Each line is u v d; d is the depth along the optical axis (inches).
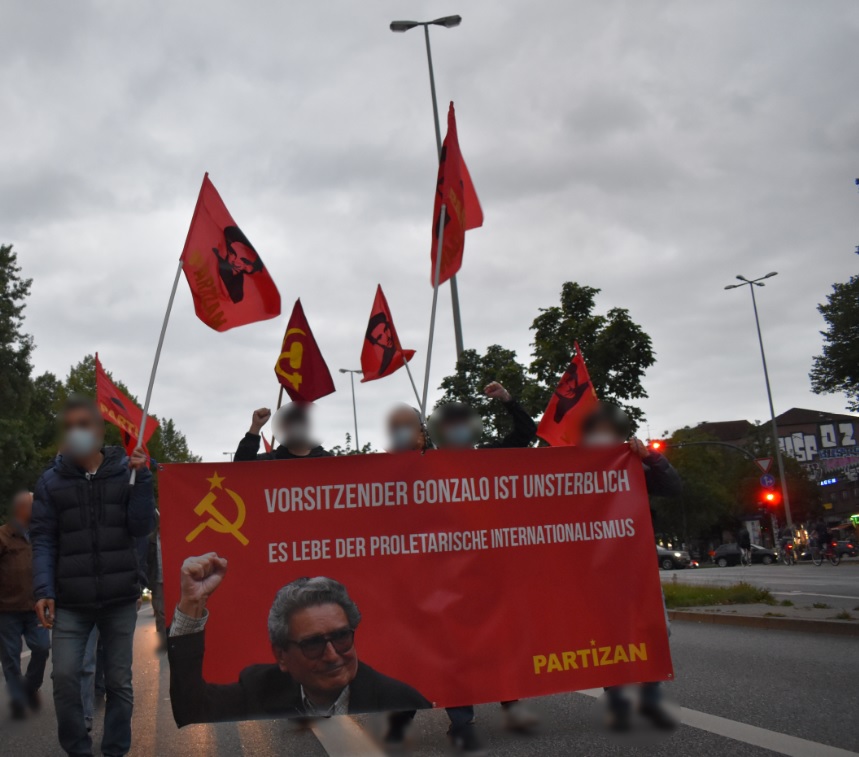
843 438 5255.9
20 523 323.6
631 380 624.7
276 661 208.7
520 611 225.6
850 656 333.4
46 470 212.2
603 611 231.5
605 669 229.1
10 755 242.1
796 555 1736.0
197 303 251.1
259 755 224.8
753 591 604.4
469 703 217.8
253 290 255.3
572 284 646.5
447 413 244.1
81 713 202.2
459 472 227.5
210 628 207.0
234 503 213.0
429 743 224.2
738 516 3221.0
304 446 249.1
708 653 363.6
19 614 319.3
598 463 238.4
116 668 206.2
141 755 231.3
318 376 269.0
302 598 212.1
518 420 270.4
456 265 270.4
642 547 237.3
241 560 211.2
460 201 274.1
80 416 208.8
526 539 229.6
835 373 1453.0
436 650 218.4
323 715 209.8
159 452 3038.9
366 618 216.1
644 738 212.5
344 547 217.3
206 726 272.7
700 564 2285.9
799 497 3166.8
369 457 222.1
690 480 2817.4
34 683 321.1
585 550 233.3
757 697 256.1
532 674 223.6
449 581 222.2
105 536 206.5
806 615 464.8
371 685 213.5
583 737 217.8
